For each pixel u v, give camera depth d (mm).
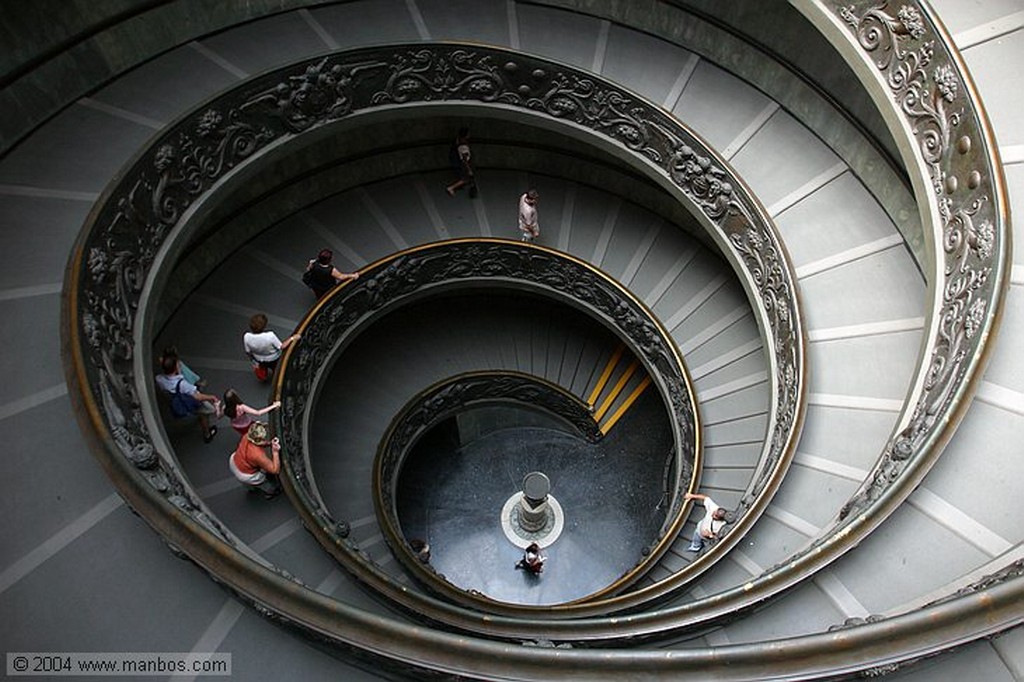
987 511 5148
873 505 5227
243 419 8945
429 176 15242
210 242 12781
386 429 14352
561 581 15953
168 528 4582
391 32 11969
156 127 9727
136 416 6703
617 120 11859
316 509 9008
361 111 11766
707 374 13039
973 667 3566
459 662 3771
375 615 3934
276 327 12398
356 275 12414
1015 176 6430
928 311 6738
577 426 17266
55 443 6086
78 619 4840
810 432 8469
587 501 16797
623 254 14719
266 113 10523
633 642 6035
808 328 9484
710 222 11445
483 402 16688
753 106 11961
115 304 7723
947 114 6734
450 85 12047
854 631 3365
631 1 12430
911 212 10023
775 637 5156
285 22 11656
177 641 4656
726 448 12094
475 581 16062
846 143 11062
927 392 6094
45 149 9188
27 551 5270
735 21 11648
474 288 15344
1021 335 5734
